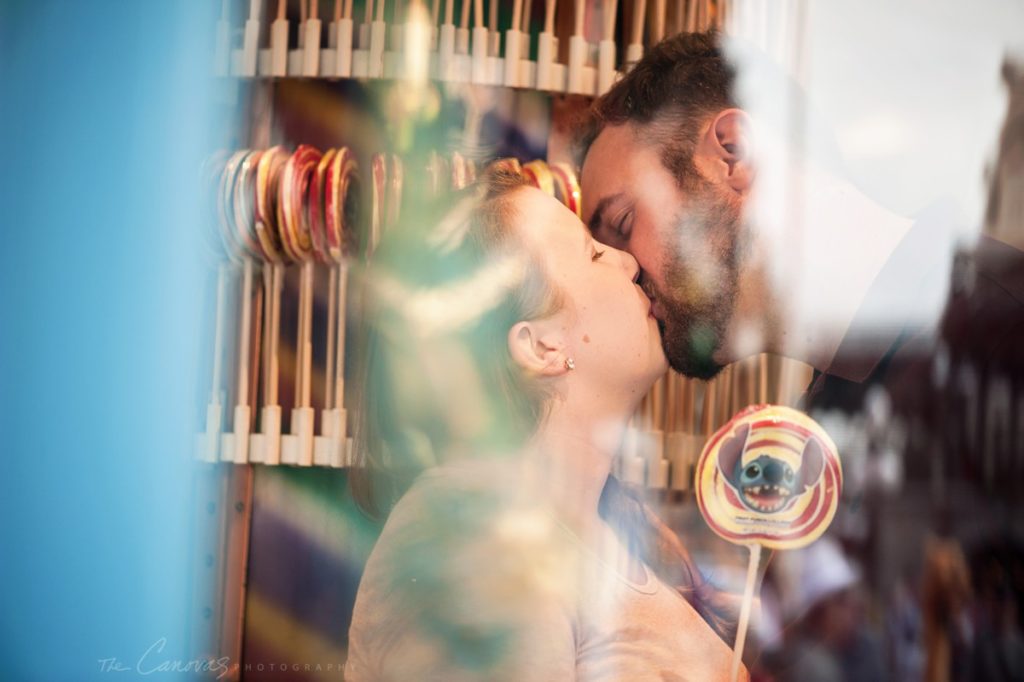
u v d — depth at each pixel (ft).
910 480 3.89
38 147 5.25
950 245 4.08
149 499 5.37
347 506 5.63
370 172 5.35
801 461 4.05
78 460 5.30
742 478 4.10
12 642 5.31
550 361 4.09
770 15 4.76
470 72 5.28
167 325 5.33
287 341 5.62
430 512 3.90
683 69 4.66
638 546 4.54
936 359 3.93
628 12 5.49
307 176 5.16
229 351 5.48
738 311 4.40
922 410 3.91
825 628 3.93
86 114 5.26
